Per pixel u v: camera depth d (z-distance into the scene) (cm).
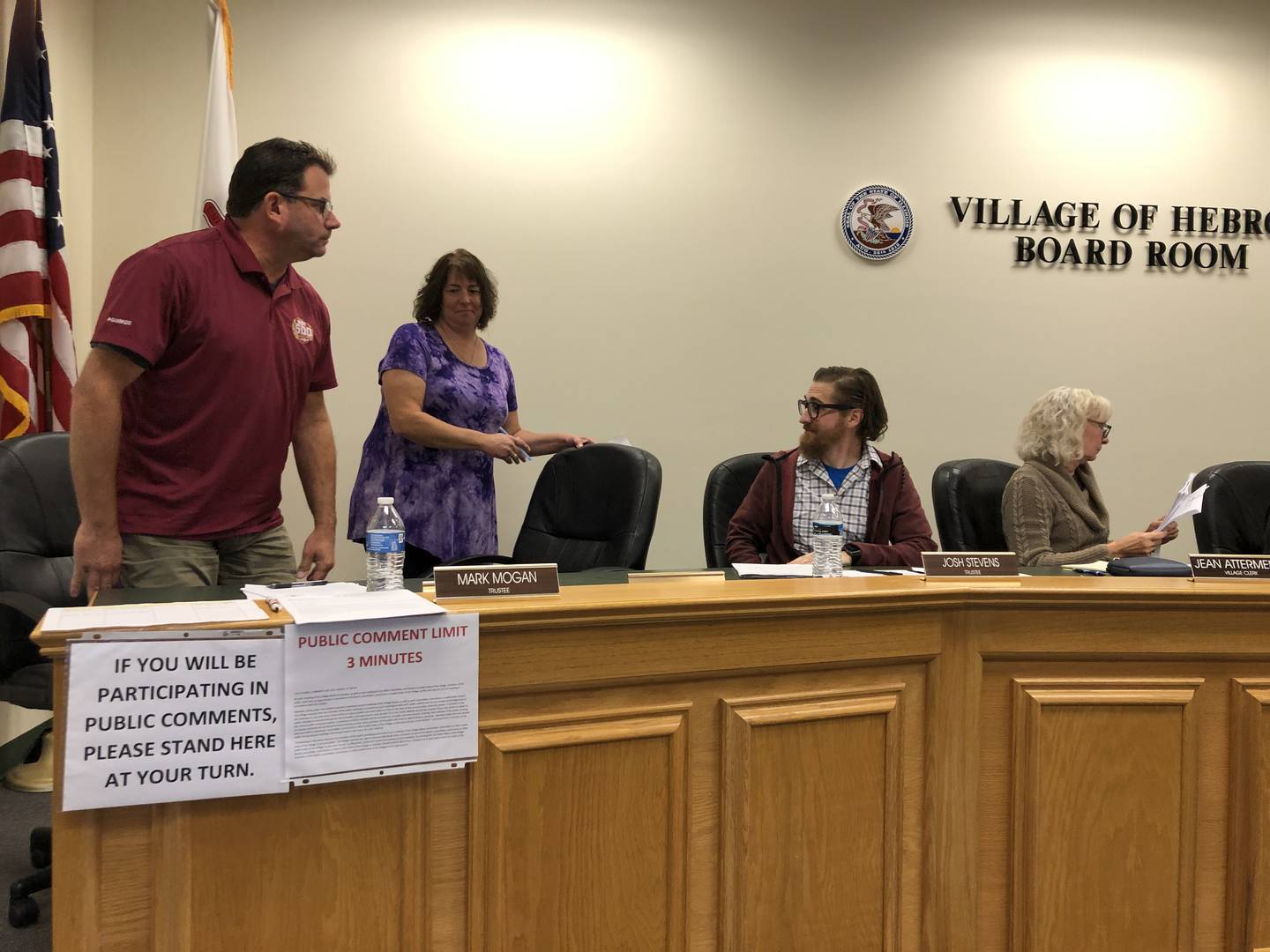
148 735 118
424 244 372
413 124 370
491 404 295
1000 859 169
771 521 262
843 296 406
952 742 166
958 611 166
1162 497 433
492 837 137
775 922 154
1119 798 169
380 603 135
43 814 267
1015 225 418
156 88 352
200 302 188
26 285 275
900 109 407
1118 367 428
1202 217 431
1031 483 267
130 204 352
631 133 387
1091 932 168
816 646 156
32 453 233
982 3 412
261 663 123
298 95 360
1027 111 418
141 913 121
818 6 399
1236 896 171
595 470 270
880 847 162
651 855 147
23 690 197
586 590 156
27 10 279
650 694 148
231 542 202
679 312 393
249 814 125
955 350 415
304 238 199
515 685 138
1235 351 436
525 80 378
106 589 173
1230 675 174
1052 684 169
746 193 397
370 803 131
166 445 191
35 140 281
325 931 129
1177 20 428
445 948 136
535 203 380
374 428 296
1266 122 436
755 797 152
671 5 389
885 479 253
